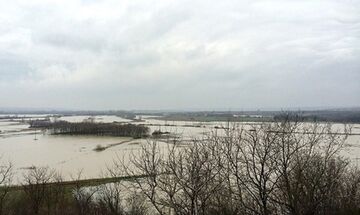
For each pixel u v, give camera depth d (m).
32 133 126.94
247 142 7.88
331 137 8.17
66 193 23.78
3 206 19.77
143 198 10.82
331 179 7.85
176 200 7.83
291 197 7.38
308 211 7.29
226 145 7.90
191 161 7.66
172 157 8.18
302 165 7.62
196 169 7.50
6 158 63.25
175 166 7.64
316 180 7.49
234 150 7.96
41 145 86.81
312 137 7.95
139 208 10.66
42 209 18.30
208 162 7.66
